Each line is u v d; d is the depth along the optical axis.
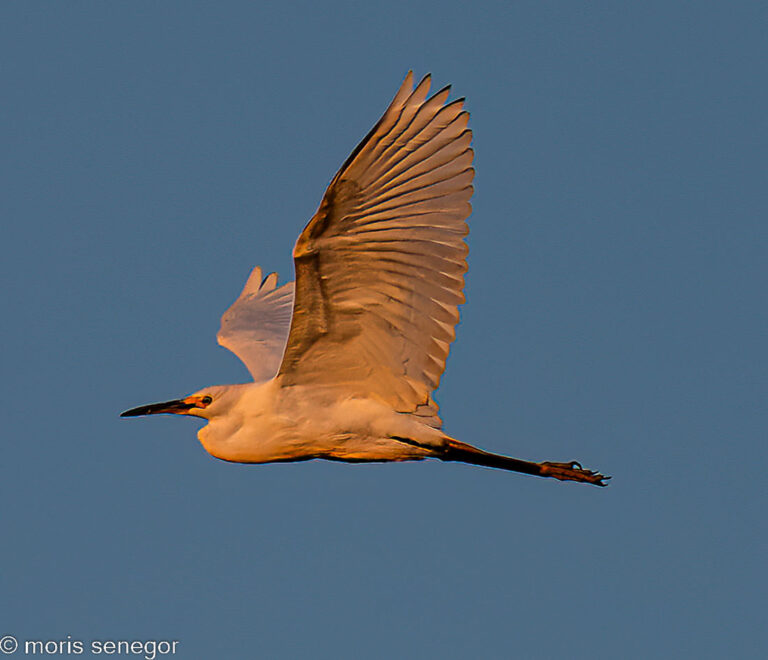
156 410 13.45
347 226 10.88
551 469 13.11
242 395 13.06
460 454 12.68
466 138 10.90
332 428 12.59
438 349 11.86
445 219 11.16
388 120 10.31
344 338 11.99
